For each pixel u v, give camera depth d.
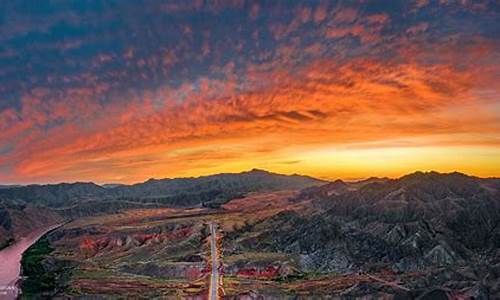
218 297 138.00
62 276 170.75
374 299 140.00
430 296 137.38
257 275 173.75
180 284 155.38
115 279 164.12
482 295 139.38
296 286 150.88
